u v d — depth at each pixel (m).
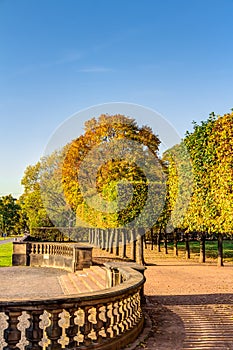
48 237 41.44
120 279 11.16
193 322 9.46
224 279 16.95
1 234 85.50
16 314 5.84
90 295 6.56
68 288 16.44
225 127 19.42
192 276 17.89
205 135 21.28
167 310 10.79
